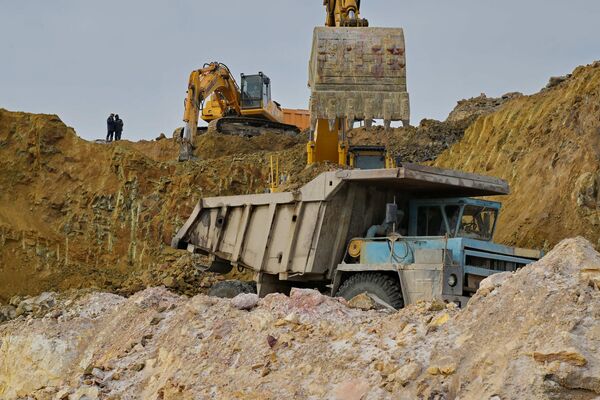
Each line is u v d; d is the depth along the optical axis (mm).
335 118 43938
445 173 31688
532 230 44906
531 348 15203
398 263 29125
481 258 29062
